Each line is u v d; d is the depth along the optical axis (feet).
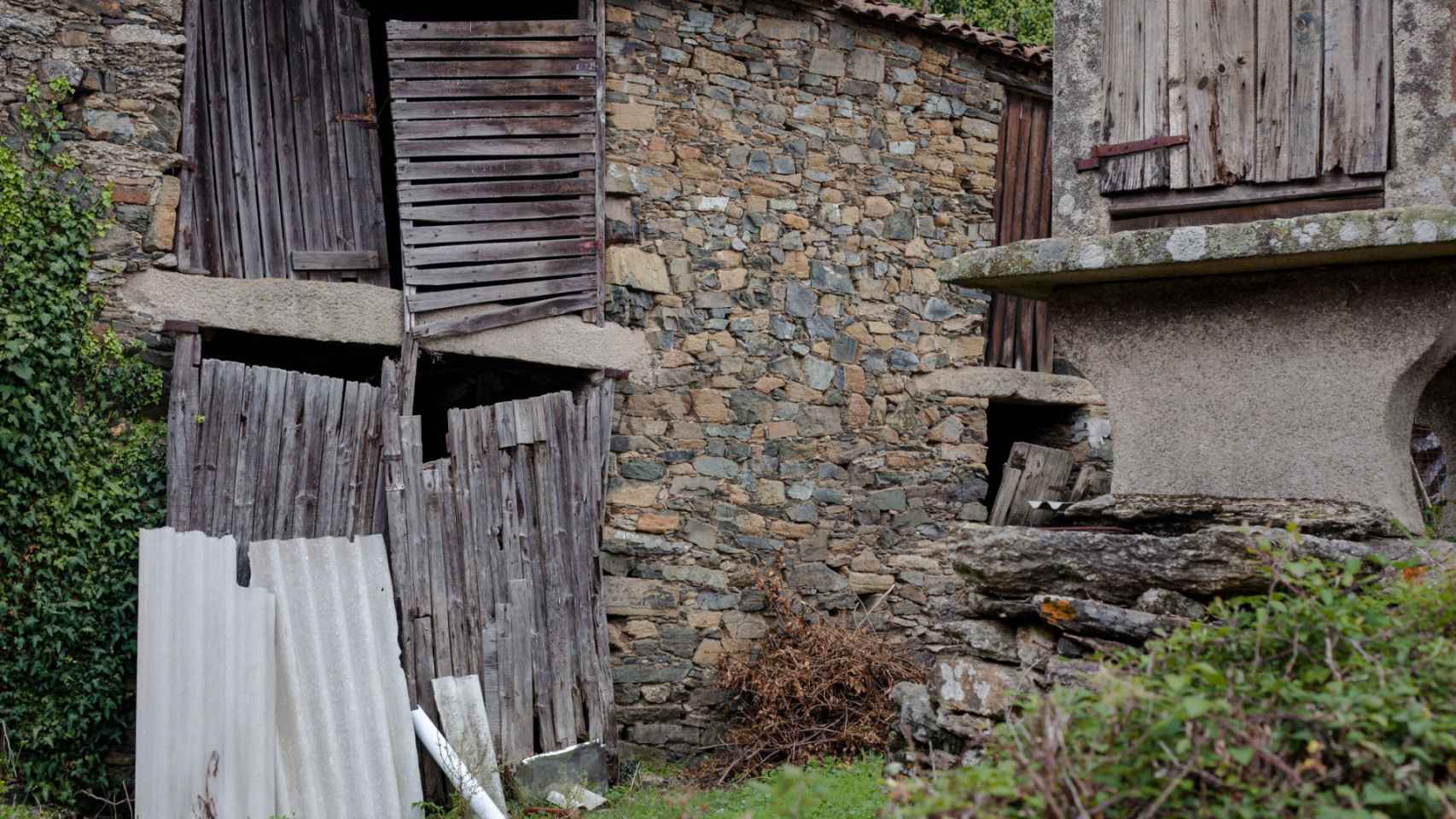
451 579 24.80
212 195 24.54
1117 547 13.61
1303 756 8.54
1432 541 12.58
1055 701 8.85
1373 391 13.07
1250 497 13.76
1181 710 8.24
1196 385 14.21
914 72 31.17
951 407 31.53
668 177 27.99
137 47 23.57
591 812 23.63
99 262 23.04
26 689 22.03
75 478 22.41
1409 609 9.85
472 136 26.43
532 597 25.58
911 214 31.07
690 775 26.50
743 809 21.81
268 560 22.44
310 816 21.45
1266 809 7.88
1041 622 14.28
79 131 23.12
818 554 29.43
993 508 32.65
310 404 24.00
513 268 26.43
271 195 25.18
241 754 20.56
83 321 22.71
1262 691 8.84
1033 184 33.47
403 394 25.20
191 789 20.86
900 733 15.98
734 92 28.78
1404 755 8.11
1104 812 8.16
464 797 22.71
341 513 24.12
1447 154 12.58
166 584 21.83
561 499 26.13
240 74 25.05
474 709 24.26
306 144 25.68
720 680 27.78
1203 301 14.19
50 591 22.18
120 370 22.93
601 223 27.17
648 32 27.86
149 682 21.88
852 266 30.22
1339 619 9.53
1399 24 12.86
